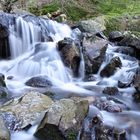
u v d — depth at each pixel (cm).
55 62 648
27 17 753
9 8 854
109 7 1060
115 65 655
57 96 525
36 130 381
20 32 702
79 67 648
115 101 514
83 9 1009
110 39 840
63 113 379
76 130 371
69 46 652
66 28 812
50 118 371
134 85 551
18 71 637
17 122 397
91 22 866
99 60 651
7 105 439
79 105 401
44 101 446
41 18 803
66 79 627
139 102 521
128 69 661
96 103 488
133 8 1066
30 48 712
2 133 347
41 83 576
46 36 748
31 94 459
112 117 450
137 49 742
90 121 407
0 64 653
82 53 653
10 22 687
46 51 682
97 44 671
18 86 559
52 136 369
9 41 677
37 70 634
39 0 1013
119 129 409
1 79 536
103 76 645
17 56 694
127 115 464
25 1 996
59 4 994
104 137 387
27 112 415
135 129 421
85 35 743
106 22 914
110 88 555
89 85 602
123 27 926
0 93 498
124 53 743
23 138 378
